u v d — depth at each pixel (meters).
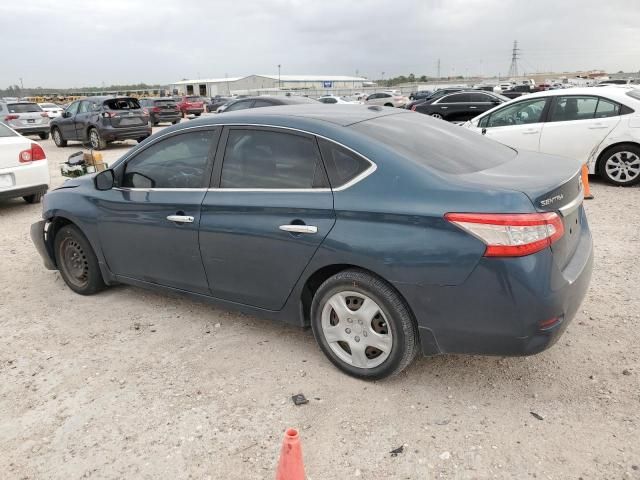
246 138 3.58
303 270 3.26
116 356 3.73
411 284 2.87
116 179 4.31
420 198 2.85
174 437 2.86
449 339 2.90
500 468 2.54
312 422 2.93
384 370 3.14
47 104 40.84
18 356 3.80
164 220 3.90
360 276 3.06
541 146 8.84
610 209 7.08
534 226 2.63
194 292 3.97
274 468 2.61
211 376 3.42
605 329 3.79
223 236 3.57
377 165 3.03
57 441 2.87
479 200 2.70
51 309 4.59
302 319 3.46
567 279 2.80
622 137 8.20
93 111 17.12
